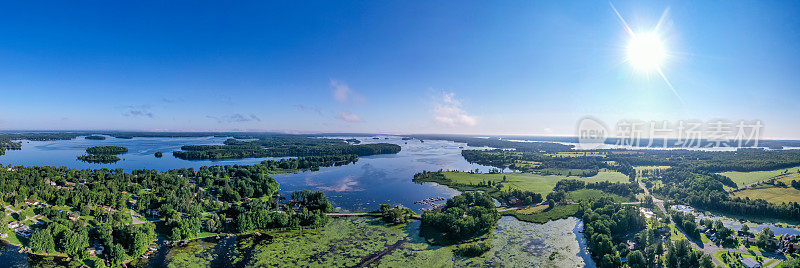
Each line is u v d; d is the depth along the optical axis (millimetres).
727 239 157500
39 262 132750
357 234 173875
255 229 175250
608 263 132750
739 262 139000
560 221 197125
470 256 151500
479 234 176000
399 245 161625
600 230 161500
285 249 155250
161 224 176750
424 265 143250
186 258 143875
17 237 150375
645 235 150500
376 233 175500
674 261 132250
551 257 150375
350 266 142000
